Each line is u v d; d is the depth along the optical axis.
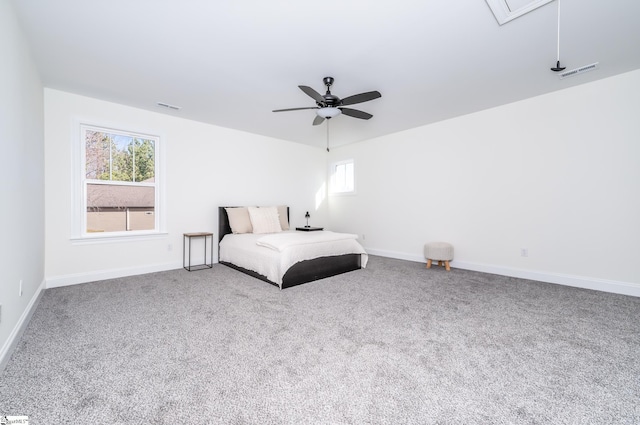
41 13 1.97
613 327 2.16
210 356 1.73
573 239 3.29
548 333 2.06
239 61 2.63
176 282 3.44
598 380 1.50
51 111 3.20
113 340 1.92
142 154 3.97
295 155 5.89
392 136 5.22
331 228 6.48
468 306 2.63
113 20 2.05
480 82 3.11
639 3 1.88
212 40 2.30
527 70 2.84
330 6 1.91
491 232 3.96
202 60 2.61
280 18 2.03
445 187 4.47
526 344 1.90
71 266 3.33
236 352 1.78
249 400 1.33
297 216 5.93
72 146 3.32
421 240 4.81
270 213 4.79
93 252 3.49
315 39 2.29
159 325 2.18
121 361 1.66
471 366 1.63
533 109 3.55
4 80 1.67
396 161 5.16
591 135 3.14
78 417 1.21
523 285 3.33
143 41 2.31
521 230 3.68
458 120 4.29
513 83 3.14
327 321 2.28
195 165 4.41
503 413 1.26
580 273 3.24
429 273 3.96
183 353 1.76
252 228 4.60
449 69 2.80
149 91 3.29
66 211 3.29
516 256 3.73
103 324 2.19
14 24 1.90
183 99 3.54
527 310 2.52
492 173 3.94
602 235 3.10
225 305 2.64
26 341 1.89
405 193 5.03
